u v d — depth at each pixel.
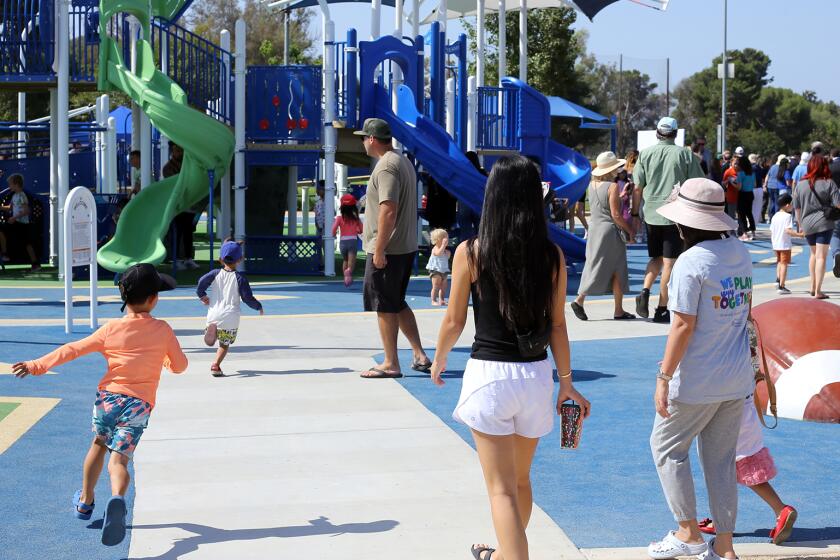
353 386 10.81
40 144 31.12
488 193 5.19
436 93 25.53
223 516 6.73
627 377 11.45
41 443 8.55
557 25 53.38
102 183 31.06
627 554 5.98
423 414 9.55
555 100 43.00
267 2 34.25
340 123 23.25
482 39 29.91
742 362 5.76
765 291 19.41
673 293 5.71
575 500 7.07
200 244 33.38
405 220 11.12
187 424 9.17
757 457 6.27
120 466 6.17
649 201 15.41
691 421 5.80
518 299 5.08
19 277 22.81
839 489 7.34
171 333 6.64
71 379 11.20
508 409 5.12
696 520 5.92
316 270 23.56
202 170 21.77
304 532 6.42
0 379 11.11
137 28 23.94
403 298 11.32
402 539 6.29
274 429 9.01
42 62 22.36
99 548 6.15
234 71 23.42
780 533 6.13
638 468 7.87
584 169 28.42
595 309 17.33
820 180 17.72
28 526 6.54
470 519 6.67
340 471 7.76
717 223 5.73
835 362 9.58
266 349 13.12
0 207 23.81
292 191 28.23
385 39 23.58
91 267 14.60
